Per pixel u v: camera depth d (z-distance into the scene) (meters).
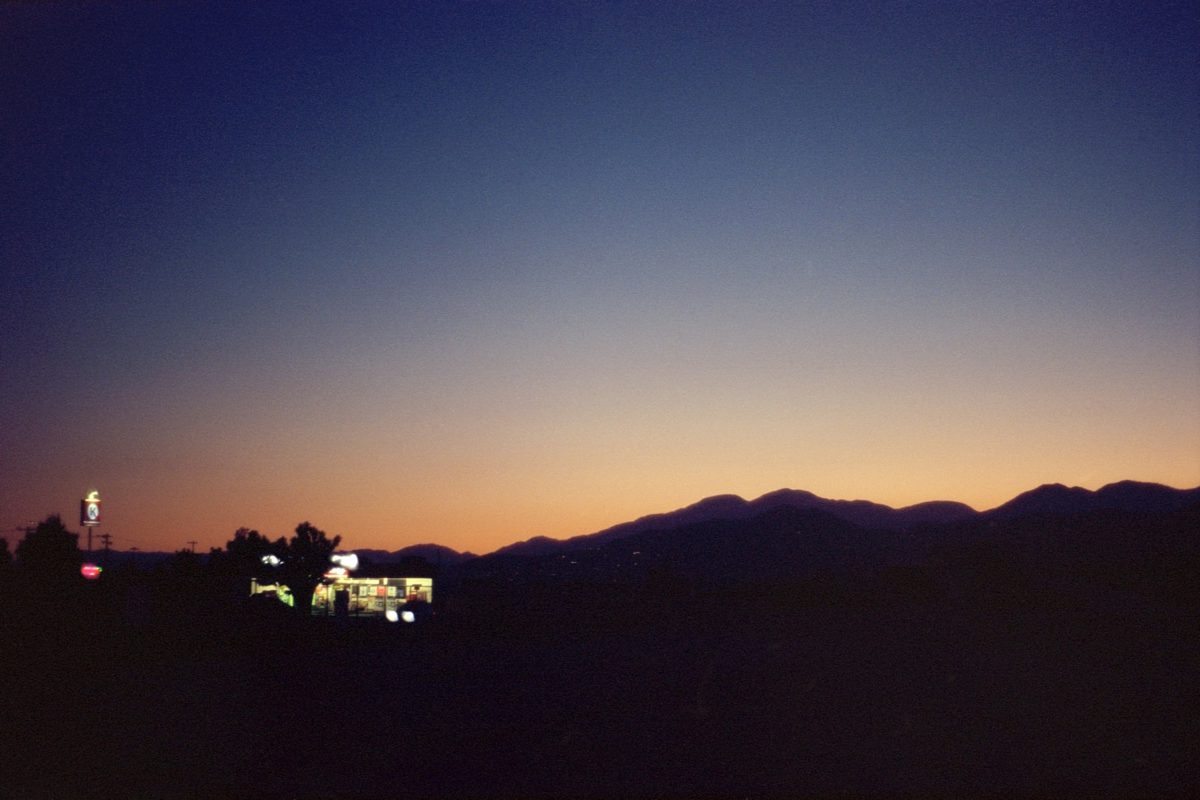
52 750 14.36
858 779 12.15
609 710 19.69
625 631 53.94
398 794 11.72
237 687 24.39
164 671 29.39
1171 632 39.72
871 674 26.14
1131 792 11.09
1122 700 19.47
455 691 23.66
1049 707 18.62
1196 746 14.05
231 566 50.19
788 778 12.37
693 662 31.78
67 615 37.56
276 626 46.28
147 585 43.53
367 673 29.02
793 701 20.61
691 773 12.84
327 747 15.10
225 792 11.87
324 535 55.00
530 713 19.30
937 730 16.11
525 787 12.08
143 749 14.69
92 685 24.19
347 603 56.16
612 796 11.42
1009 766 12.78
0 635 33.91
